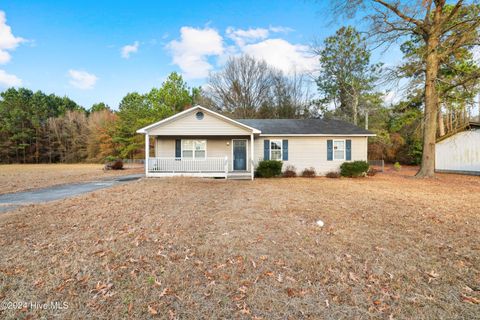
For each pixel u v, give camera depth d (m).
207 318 2.17
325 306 2.34
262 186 10.12
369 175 14.57
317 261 3.22
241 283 2.72
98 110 45.69
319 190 9.03
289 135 14.41
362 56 22.86
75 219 5.04
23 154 37.56
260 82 28.55
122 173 18.34
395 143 25.27
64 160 38.88
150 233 4.23
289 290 2.59
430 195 8.00
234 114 28.42
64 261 3.19
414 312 2.25
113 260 3.23
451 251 3.54
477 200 7.14
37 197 7.93
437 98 12.86
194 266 3.09
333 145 14.77
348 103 25.67
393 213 5.59
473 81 11.58
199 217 5.21
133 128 31.78
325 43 25.17
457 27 11.53
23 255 3.37
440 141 17.41
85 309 2.29
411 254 3.44
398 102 13.74
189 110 12.60
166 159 13.25
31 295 2.50
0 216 5.27
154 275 2.88
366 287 2.64
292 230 4.40
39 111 39.94
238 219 5.07
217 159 13.33
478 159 15.00
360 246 3.71
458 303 2.38
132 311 2.26
